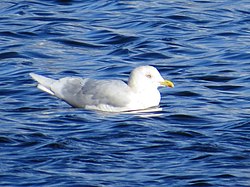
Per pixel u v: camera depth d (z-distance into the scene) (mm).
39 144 16703
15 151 16375
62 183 14891
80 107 19203
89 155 16125
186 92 20469
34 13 27734
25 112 18938
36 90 20625
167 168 15586
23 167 15570
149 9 28062
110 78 21797
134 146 16641
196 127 17891
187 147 16562
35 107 19406
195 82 21438
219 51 24031
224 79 21672
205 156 16094
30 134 17250
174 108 19203
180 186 14836
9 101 19891
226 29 26094
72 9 28234
